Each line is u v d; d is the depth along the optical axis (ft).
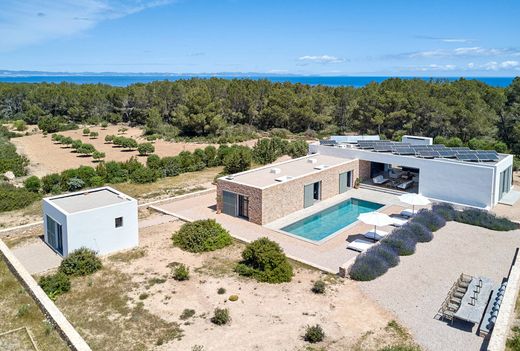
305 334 47.80
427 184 103.14
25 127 264.52
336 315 52.08
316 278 62.85
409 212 91.15
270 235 81.41
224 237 76.23
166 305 55.06
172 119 251.80
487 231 81.66
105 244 72.84
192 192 112.88
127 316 52.54
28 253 74.54
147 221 90.74
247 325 49.98
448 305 52.49
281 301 55.77
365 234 79.51
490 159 99.76
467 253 71.00
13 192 103.09
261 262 63.41
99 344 46.62
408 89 217.97
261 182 92.48
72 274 64.28
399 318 51.29
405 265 66.54
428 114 189.88
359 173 117.19
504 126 176.35
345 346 45.60
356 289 58.95
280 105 244.83
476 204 95.81
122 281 62.39
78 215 69.21
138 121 287.48
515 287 55.16
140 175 125.49
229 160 133.28
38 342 47.78
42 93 307.78
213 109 232.73
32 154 183.11
